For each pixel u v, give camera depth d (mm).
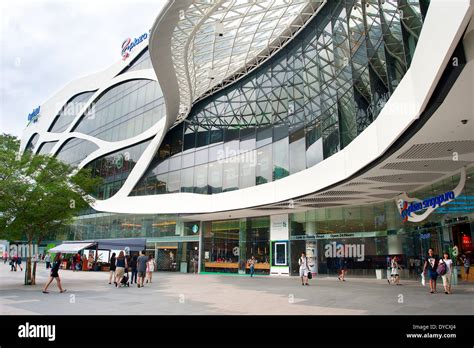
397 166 16703
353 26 19391
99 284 20844
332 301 13234
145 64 45812
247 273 33375
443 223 20328
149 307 11789
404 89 11664
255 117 32344
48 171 21469
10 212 19062
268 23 25016
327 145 23562
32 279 19906
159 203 38188
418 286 19531
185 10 17688
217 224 37000
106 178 47312
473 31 7254
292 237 31281
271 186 27688
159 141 39562
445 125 11609
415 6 11531
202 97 37062
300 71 27906
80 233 49094
